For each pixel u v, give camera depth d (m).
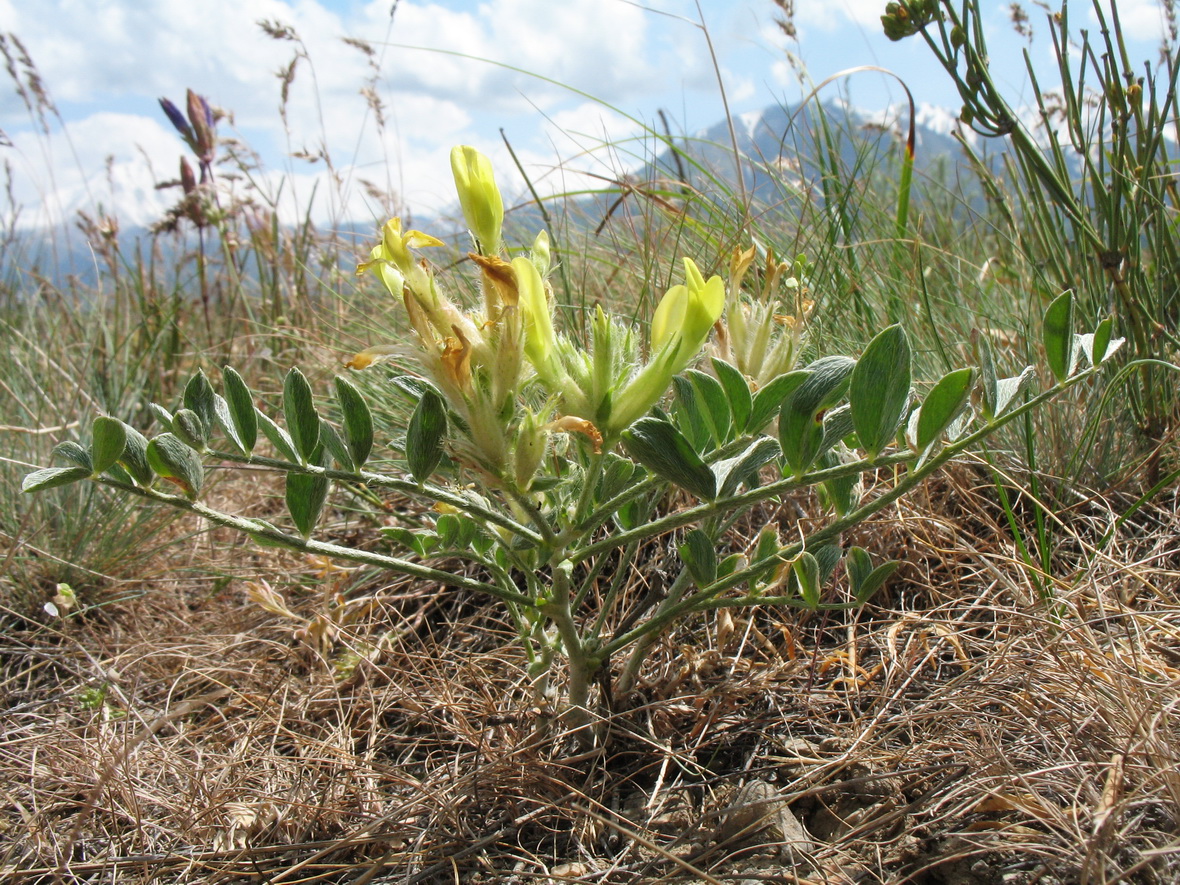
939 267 0.37
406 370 0.32
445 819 0.17
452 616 0.26
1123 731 0.15
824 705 0.20
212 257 0.51
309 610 0.27
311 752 0.20
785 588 0.20
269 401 0.38
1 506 0.30
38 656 0.26
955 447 0.13
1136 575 0.20
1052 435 0.26
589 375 0.14
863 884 0.15
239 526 0.14
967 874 0.15
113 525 0.29
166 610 0.28
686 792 0.18
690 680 0.20
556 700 0.20
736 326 0.16
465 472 0.16
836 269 0.32
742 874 0.15
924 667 0.20
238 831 0.18
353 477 0.14
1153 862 0.13
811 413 0.13
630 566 0.24
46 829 0.18
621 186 0.34
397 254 0.13
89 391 0.38
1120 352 0.26
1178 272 0.28
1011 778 0.15
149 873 0.17
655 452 0.13
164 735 0.22
